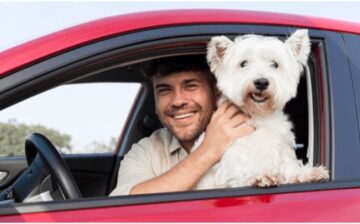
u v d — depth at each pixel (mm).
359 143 1979
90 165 3361
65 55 1630
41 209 1521
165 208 1637
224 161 2229
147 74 2418
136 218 1574
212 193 1743
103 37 1715
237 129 2316
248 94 2338
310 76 2131
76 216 1533
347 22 2295
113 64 1735
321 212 1766
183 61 2316
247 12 2152
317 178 1899
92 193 3303
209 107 2395
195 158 2154
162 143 2531
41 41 1648
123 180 2416
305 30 2125
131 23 1800
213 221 1645
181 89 2336
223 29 2004
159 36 1825
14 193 2188
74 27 1729
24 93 1556
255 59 2377
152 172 2453
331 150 1945
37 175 2156
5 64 1564
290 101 2549
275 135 2350
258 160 2234
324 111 2002
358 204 1831
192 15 1968
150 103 3344
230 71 2369
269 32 2115
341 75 2061
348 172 1936
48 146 2227
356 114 2010
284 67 2377
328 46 2121
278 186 1853
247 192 1791
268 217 1708
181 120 2369
